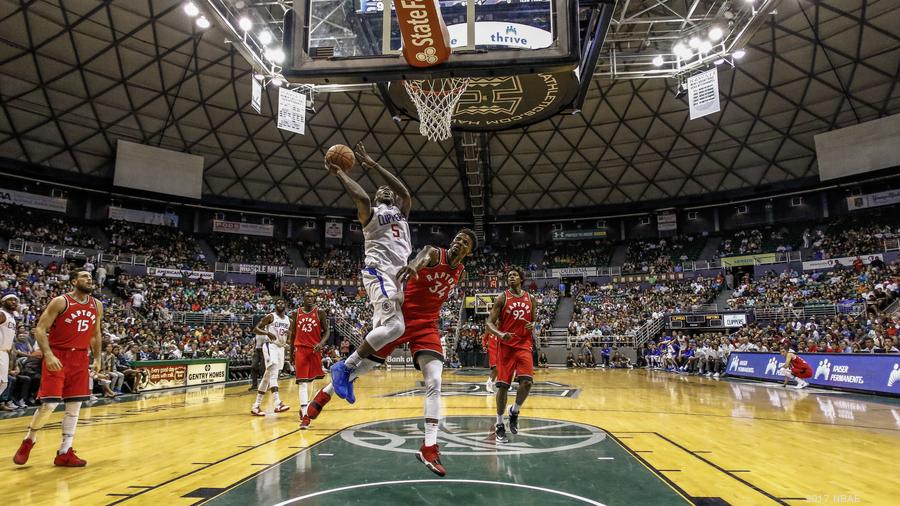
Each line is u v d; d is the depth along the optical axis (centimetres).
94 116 2384
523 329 569
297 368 700
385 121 2794
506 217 3494
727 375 1766
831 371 1223
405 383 1472
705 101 1947
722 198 3031
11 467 430
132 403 1001
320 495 330
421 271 385
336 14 728
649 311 2806
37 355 963
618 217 3494
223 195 3016
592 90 2606
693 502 316
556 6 692
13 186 2558
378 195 413
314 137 2855
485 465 419
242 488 350
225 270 2967
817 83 2339
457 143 2616
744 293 2636
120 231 2805
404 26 632
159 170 2648
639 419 714
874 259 2488
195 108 2522
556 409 830
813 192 2914
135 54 2183
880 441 546
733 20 1844
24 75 2119
